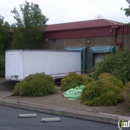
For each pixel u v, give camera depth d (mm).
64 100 16453
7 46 36812
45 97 17672
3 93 22438
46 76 19453
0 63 32625
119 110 13711
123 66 20703
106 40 30141
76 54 29281
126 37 28750
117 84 16703
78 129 10664
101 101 14680
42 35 34844
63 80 20844
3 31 36000
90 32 31297
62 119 12766
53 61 26219
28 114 13438
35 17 33594
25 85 18312
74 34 32531
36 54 24516
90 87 15312
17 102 16578
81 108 14383
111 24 30172
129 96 13781
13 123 11625
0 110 15016
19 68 23719
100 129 10750
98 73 22234
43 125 11289
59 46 33719
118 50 28281
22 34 32969
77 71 29234
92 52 30719
